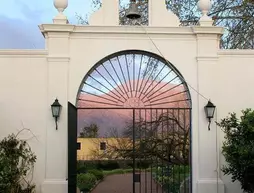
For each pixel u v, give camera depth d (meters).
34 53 10.29
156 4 10.55
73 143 9.92
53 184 9.85
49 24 10.17
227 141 9.59
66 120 10.10
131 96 10.59
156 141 11.82
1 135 10.07
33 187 9.67
